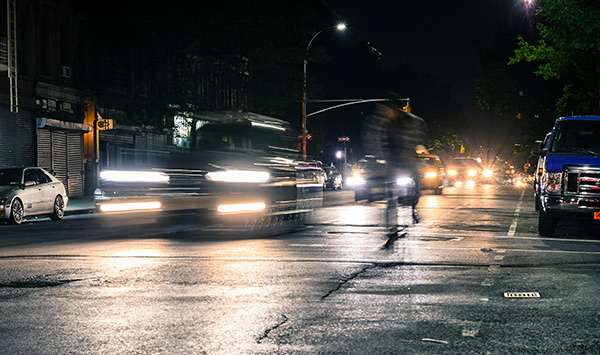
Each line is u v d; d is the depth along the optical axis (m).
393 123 12.21
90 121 36.19
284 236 14.74
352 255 11.58
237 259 11.03
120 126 37.25
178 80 35.50
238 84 35.56
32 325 6.49
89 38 36.06
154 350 5.61
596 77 33.34
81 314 6.97
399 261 10.87
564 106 40.88
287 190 17.88
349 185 54.53
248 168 16.44
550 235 15.12
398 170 12.97
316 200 19.97
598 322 6.62
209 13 33.69
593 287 8.55
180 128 37.69
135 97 38.81
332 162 81.62
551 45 37.19
